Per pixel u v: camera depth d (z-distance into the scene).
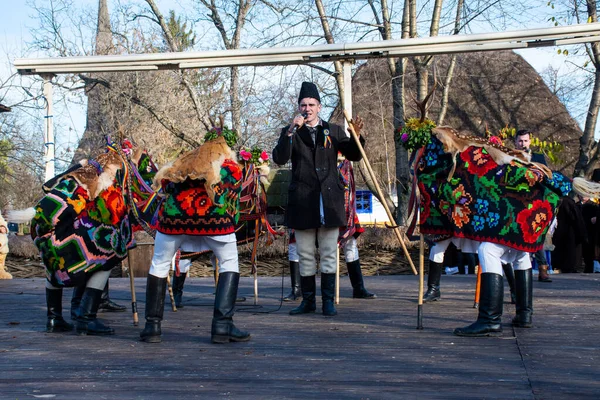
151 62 7.72
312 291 5.71
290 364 3.73
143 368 3.69
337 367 3.64
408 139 4.75
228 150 4.37
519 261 4.82
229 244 4.40
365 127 18.73
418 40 7.06
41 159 23.00
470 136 4.61
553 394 3.08
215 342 4.35
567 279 8.51
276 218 12.14
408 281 8.61
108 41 18.56
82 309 4.77
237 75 17.64
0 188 24.03
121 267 11.65
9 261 13.18
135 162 5.28
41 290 8.12
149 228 4.95
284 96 19.53
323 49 7.21
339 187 5.52
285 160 5.39
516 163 4.50
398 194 14.92
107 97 18.64
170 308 6.27
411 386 3.24
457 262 10.74
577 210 10.35
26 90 18.55
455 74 20.89
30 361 3.92
